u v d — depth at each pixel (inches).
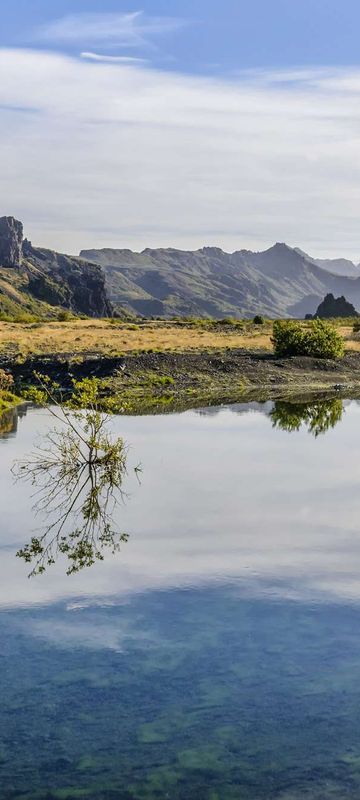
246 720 327.9
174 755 303.0
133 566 518.3
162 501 693.9
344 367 2140.7
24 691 349.7
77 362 1914.4
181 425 1164.5
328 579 497.0
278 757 301.9
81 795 278.5
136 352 2172.7
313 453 934.4
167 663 377.7
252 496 714.2
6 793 279.0
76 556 537.0
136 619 431.2
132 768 295.3
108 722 325.7
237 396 1616.6
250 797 279.1
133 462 874.1
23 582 484.7
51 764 297.0
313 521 630.5
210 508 670.5
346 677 364.8
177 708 335.9
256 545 566.9
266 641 403.5
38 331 2952.8
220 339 2723.9
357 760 300.8
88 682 358.0
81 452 905.5
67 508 667.4
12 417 1240.2
